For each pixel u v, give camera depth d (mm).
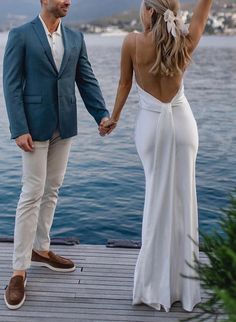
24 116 3322
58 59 3350
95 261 3898
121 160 8688
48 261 3738
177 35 2947
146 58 3066
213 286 2035
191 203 3213
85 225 6230
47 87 3348
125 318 3213
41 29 3291
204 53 33781
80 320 3182
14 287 3352
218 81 18891
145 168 3246
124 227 6195
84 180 7680
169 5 2955
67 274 3705
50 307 3309
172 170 3160
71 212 6566
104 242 5844
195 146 3186
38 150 3391
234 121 11688
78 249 4086
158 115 3129
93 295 3449
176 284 3316
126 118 11953
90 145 9664
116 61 27328
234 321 1765
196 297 3289
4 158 8844
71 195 7109
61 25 3396
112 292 3486
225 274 2029
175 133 3127
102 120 3582
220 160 8633
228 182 7566
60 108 3414
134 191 7270
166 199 3203
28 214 3422
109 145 9656
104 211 6609
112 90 16297
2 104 14273
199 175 7895
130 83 3314
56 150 3580
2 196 7062
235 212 2125
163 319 3207
